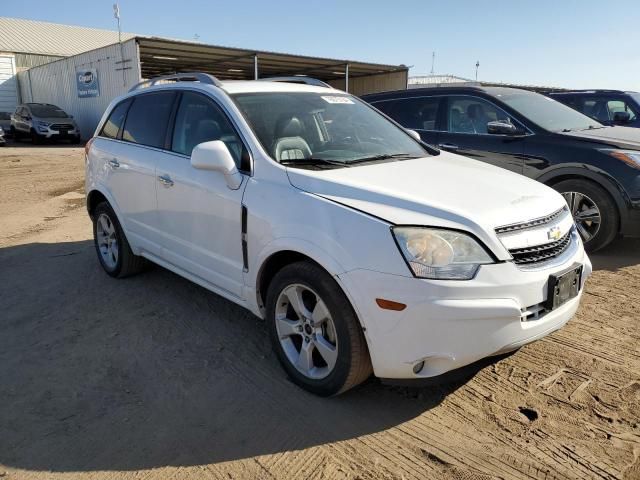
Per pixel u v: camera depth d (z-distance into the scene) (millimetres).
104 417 2883
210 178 3545
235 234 3344
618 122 8797
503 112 6074
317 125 3799
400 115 7098
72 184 11383
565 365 3301
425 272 2510
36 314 4254
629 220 5199
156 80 4664
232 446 2639
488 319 2533
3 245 6348
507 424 2754
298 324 3045
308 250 2791
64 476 2453
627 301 4277
